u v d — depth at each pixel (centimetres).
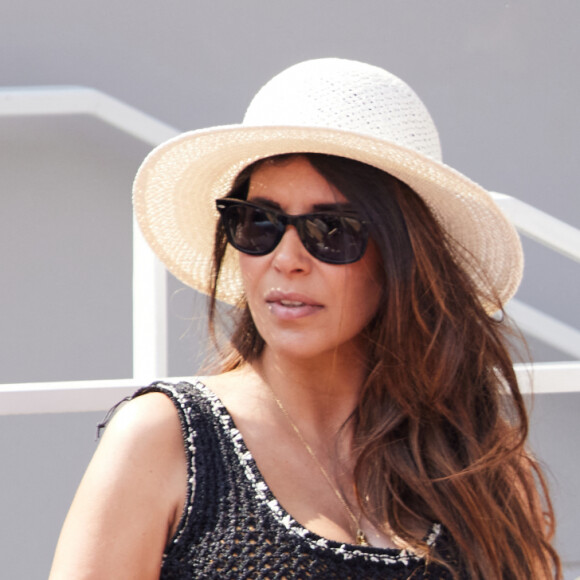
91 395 827
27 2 1124
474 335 706
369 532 633
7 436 1138
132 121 1061
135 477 584
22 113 1048
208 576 584
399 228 657
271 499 605
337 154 634
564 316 1195
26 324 1140
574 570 1177
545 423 1185
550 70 1191
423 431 684
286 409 675
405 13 1173
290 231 632
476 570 641
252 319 711
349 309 651
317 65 668
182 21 1150
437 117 1180
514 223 962
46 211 1141
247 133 630
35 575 1142
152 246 792
